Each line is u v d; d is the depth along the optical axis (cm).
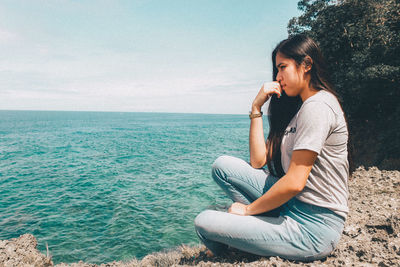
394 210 355
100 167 2603
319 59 163
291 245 172
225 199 1412
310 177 160
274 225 174
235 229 179
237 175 215
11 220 1201
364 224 290
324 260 199
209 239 204
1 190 1766
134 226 1074
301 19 1756
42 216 1244
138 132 8075
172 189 1673
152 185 1811
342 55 1550
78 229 1073
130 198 1505
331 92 162
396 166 1049
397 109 1320
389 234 250
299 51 161
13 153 3691
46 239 988
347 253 211
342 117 153
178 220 1126
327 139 150
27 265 350
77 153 3656
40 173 2344
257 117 212
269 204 164
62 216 1236
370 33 1383
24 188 1816
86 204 1419
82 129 9731
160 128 10269
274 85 205
